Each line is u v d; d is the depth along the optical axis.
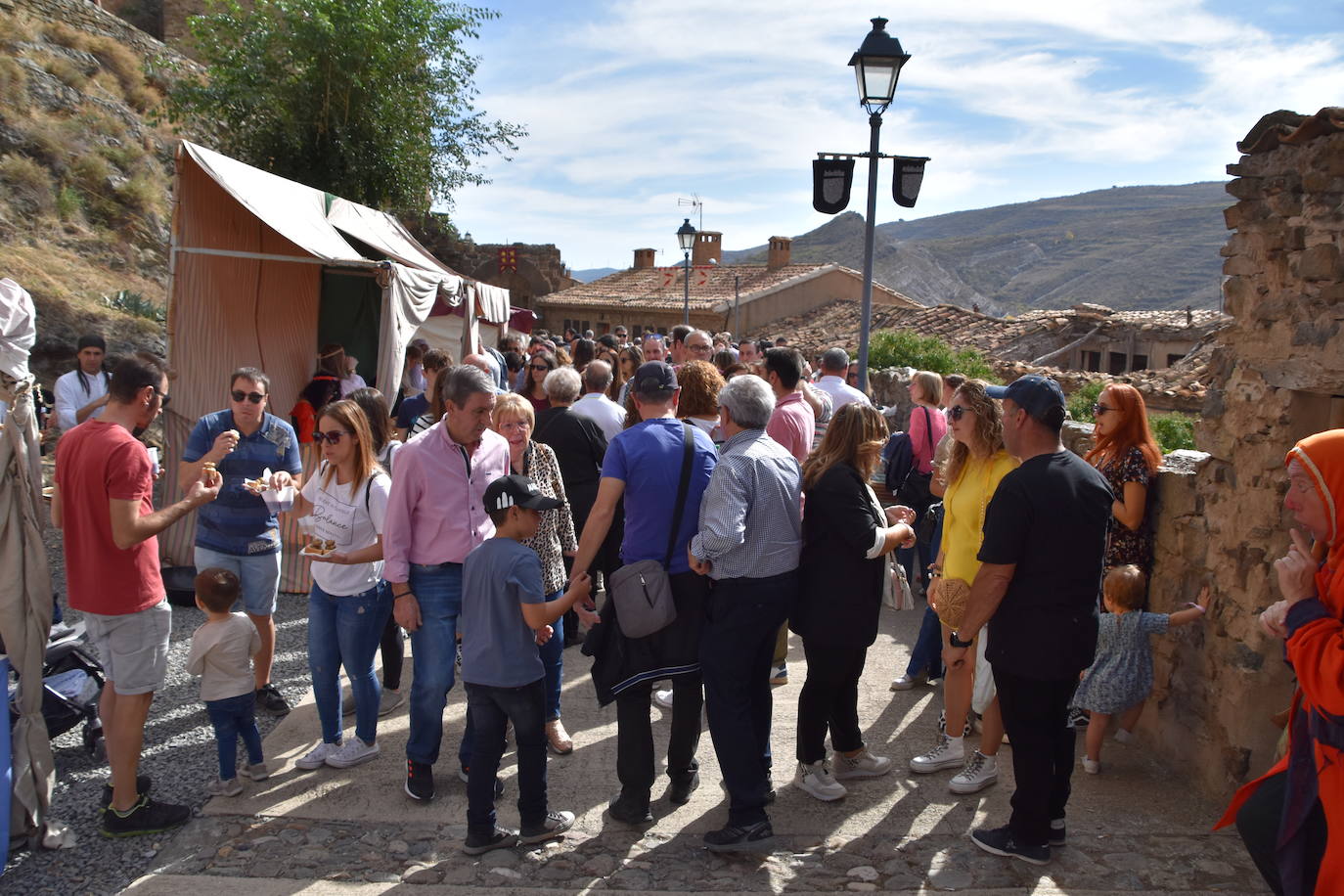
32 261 14.63
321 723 4.55
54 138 17.27
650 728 3.92
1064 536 3.37
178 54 23.00
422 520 4.04
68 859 3.62
